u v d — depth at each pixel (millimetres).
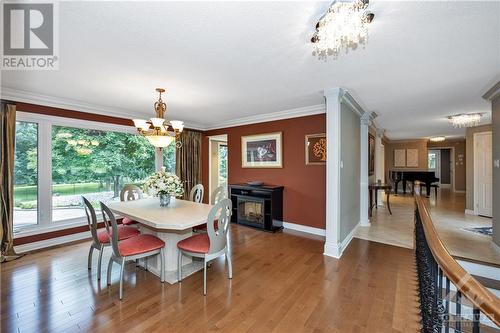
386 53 2119
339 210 3268
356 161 4484
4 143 3146
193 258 3133
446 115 4949
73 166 3982
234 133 5562
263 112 4609
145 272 2762
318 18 1603
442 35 1812
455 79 2791
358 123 4656
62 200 3844
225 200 2502
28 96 3352
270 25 1688
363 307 2090
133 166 4801
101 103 3932
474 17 1581
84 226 4012
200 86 3031
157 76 2686
